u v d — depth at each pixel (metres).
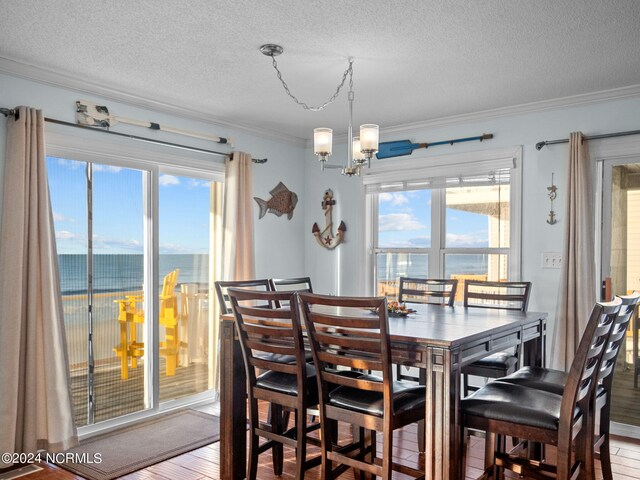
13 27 2.67
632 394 3.65
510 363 3.15
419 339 2.15
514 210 4.14
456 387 2.13
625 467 3.04
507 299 3.45
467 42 2.84
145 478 2.87
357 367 2.21
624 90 3.62
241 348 2.87
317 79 3.47
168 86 3.63
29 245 3.10
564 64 3.18
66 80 3.38
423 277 4.77
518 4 2.40
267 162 5.01
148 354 3.96
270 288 3.52
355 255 5.11
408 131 4.75
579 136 3.73
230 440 2.83
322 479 2.34
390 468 2.13
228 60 3.13
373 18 2.55
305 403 2.44
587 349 1.96
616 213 3.73
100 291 3.65
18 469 2.96
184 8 2.46
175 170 4.21
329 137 2.90
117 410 3.74
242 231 4.55
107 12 2.50
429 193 4.73
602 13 2.48
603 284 3.76
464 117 4.36
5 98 3.12
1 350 2.98
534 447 2.80
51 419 3.13
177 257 4.23
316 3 2.40
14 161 3.06
